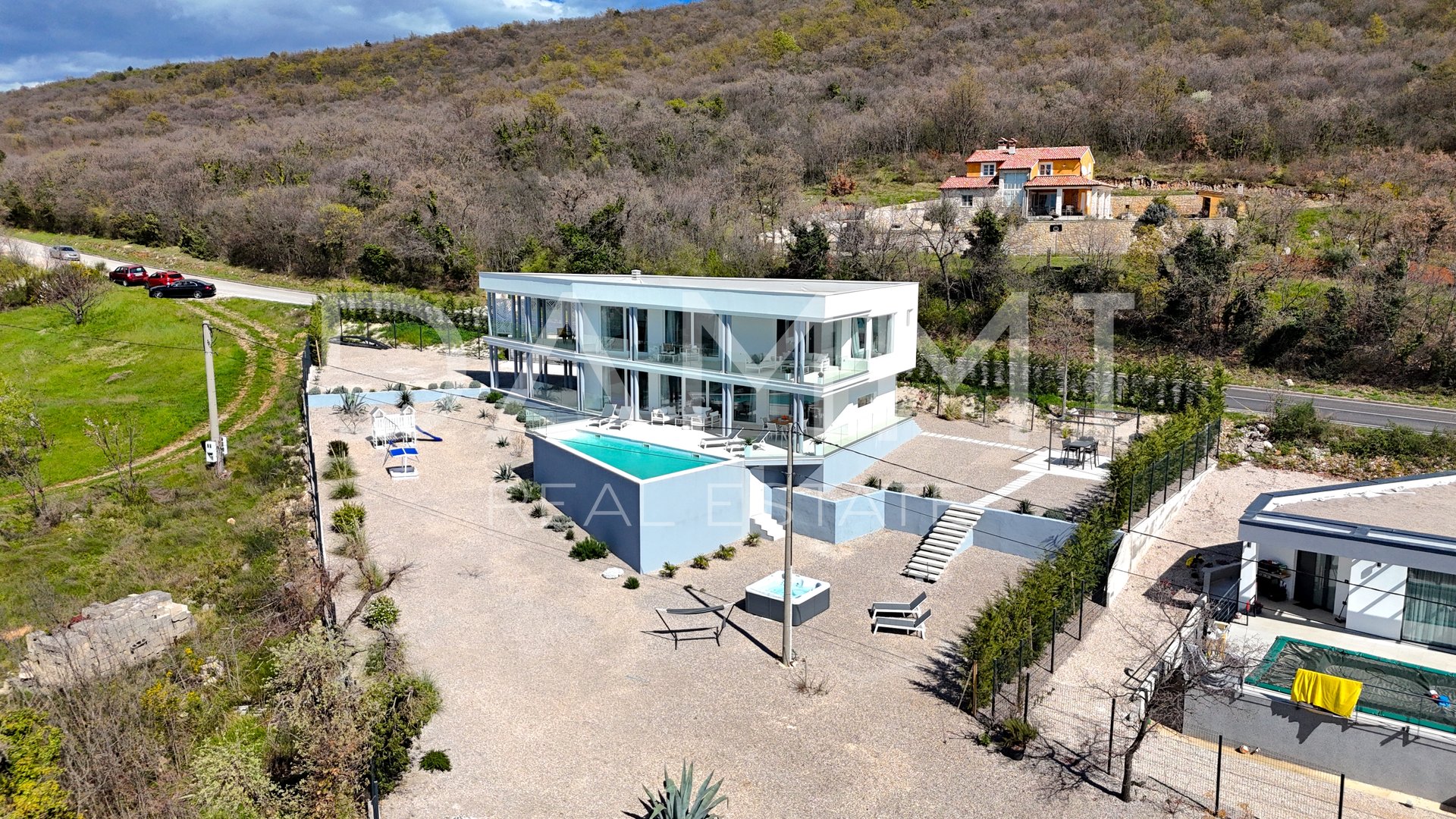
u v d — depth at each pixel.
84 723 17.00
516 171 82.81
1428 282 46.78
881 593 26.36
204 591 26.59
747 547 30.02
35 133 122.69
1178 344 48.19
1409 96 81.38
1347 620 22.64
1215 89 92.00
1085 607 25.14
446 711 20.03
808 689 21.08
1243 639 22.11
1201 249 48.31
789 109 99.44
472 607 25.00
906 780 17.73
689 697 20.73
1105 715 20.23
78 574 27.70
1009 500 30.08
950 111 90.50
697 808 15.98
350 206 72.50
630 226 65.00
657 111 94.81
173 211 82.50
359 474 35.34
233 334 54.44
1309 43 103.25
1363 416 38.47
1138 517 27.86
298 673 17.39
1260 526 23.09
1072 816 16.73
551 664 22.14
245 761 16.69
